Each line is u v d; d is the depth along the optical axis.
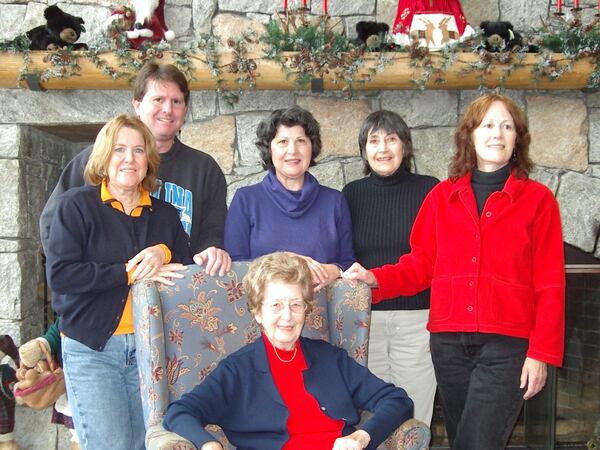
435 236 2.18
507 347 1.94
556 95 3.28
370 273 2.12
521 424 3.39
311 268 2.00
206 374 1.83
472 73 2.99
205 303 1.87
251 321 1.93
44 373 2.46
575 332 3.32
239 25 3.28
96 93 3.18
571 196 3.29
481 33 3.01
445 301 2.04
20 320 3.12
